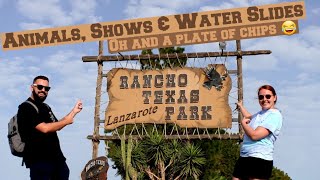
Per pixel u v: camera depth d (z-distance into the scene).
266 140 5.57
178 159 18.92
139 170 18.38
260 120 5.65
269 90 5.72
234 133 16.83
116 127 17.48
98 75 17.77
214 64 17.20
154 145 17.91
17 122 5.76
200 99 17.20
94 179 12.33
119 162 18.27
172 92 17.41
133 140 18.27
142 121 17.48
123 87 17.67
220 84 17.08
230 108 16.92
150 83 17.59
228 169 25.19
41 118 5.82
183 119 17.22
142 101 17.53
